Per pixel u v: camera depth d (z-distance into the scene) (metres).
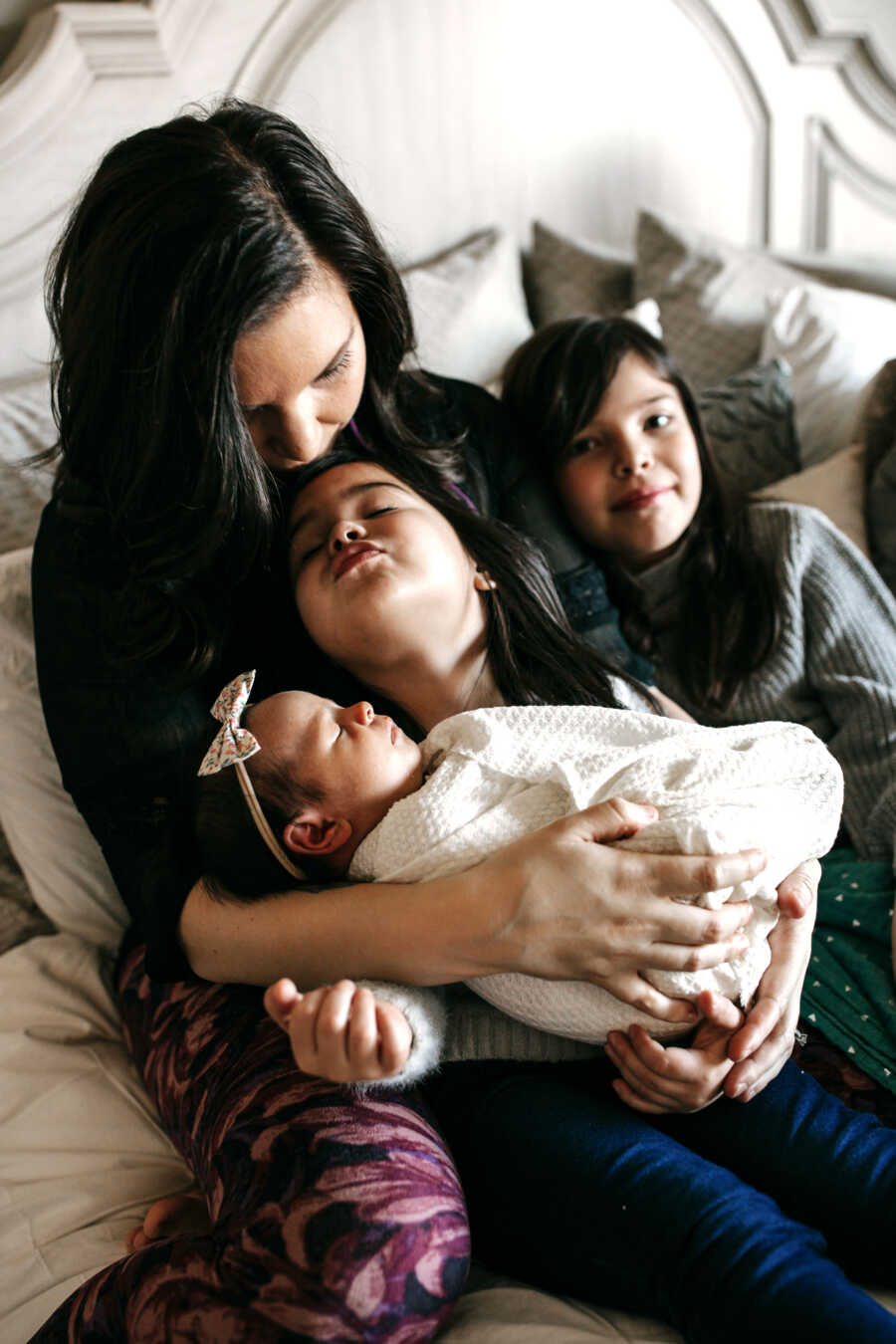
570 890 0.75
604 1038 0.83
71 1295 0.77
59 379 0.91
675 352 1.77
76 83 1.44
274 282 0.80
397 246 1.70
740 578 1.31
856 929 1.01
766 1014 0.80
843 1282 0.68
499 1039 0.87
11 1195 0.93
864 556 1.37
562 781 0.84
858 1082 0.89
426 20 1.69
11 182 1.42
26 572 1.16
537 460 1.35
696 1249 0.69
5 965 1.13
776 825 0.83
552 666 1.01
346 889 0.82
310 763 0.85
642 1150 0.76
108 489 0.92
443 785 0.84
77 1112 1.00
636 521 1.29
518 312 1.75
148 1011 1.00
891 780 1.15
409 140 1.75
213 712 0.90
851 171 2.11
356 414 1.08
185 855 0.91
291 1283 0.64
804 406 1.68
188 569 0.91
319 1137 0.71
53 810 1.15
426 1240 0.67
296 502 0.99
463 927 0.76
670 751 0.87
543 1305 0.76
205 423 0.83
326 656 1.02
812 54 1.97
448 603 0.95
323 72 1.64
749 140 2.02
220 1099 0.82
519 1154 0.79
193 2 1.50
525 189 1.88
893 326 1.78
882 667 1.25
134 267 0.81
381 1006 0.71
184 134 0.84
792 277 1.83
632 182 1.96
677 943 0.77
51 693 0.96
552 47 1.81
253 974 0.85
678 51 1.91
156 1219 0.85
